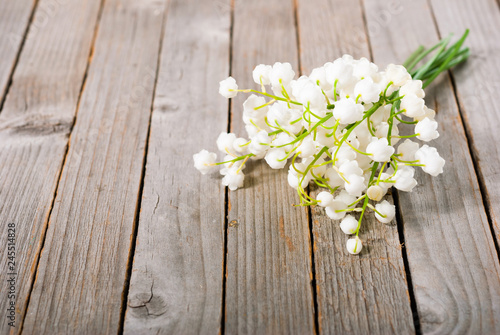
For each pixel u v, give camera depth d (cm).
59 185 36
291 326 31
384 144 31
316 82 33
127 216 35
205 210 35
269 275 33
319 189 35
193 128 38
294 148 33
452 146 37
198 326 31
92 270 33
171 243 34
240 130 38
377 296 32
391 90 33
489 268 32
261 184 35
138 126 38
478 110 38
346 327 31
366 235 34
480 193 35
